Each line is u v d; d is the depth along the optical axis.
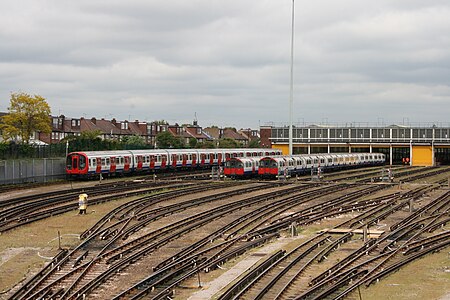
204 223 41.59
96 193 56.69
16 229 38.84
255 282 25.62
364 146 125.31
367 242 34.56
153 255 31.98
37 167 71.12
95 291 25.02
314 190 61.50
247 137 192.62
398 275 27.62
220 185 67.44
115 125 142.62
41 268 29.08
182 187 66.00
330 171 99.62
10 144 71.62
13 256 31.70
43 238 36.31
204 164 95.69
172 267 28.42
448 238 36.84
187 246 34.12
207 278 27.02
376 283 26.16
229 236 36.72
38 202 49.25
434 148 122.12
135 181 72.56
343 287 25.36
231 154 102.31
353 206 49.62
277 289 24.89
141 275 27.69
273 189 65.44
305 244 34.22
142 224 40.66
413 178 80.69
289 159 82.31
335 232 38.19
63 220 42.53
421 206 51.16
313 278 26.55
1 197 55.03
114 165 77.12
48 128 94.44
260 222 42.59
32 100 92.44
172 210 47.34
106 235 36.44
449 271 28.36
